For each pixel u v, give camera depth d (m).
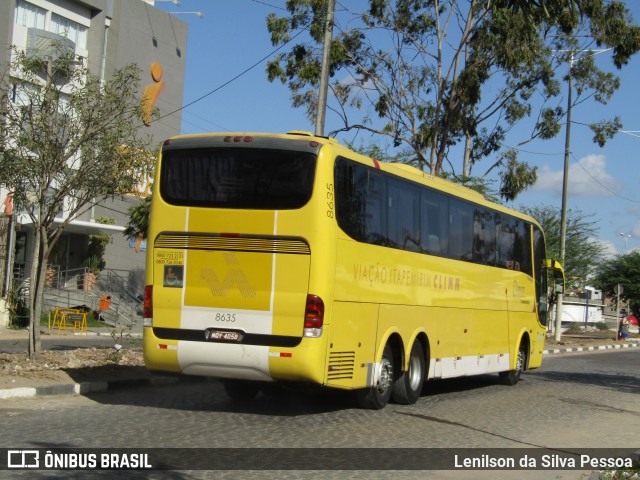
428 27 29.80
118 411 11.35
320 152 10.79
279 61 28.97
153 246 11.24
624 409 15.04
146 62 39.97
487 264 17.03
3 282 28.88
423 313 13.96
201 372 11.01
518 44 27.30
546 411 14.12
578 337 47.44
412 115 30.41
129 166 14.12
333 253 10.80
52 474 7.45
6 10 32.16
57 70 14.30
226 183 10.98
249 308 10.71
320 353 10.56
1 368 13.73
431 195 14.30
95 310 33.53
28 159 13.62
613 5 28.17
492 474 8.59
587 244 47.94
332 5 20.81
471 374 16.30
